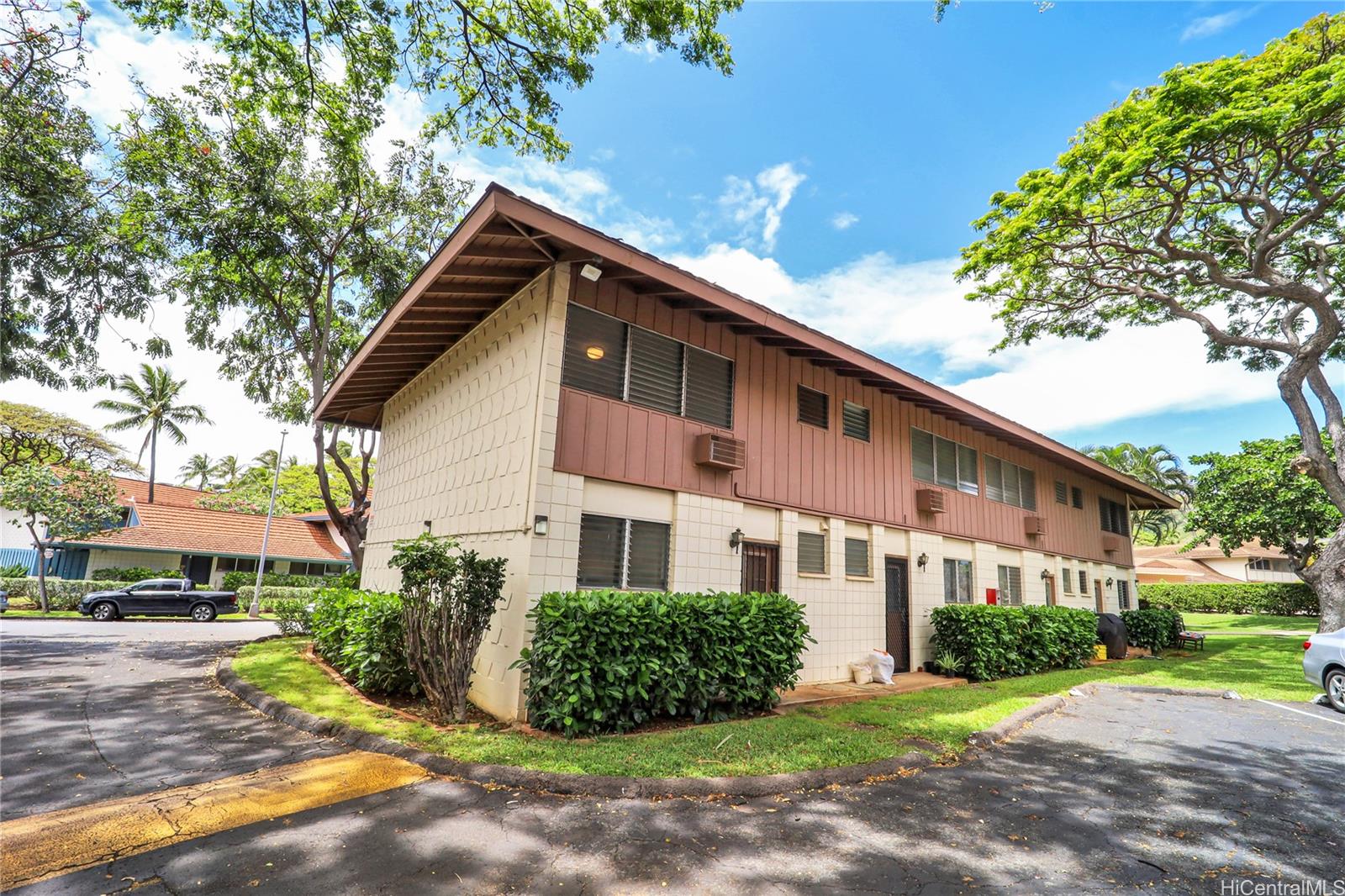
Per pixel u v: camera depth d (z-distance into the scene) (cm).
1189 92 1037
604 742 550
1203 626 2561
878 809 432
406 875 322
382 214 1673
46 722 626
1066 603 1603
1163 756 580
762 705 725
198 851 345
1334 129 1092
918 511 1166
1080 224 1330
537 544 654
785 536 919
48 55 1055
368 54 741
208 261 1492
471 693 727
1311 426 1442
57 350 1433
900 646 1090
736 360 900
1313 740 651
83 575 2462
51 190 1238
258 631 1670
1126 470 3991
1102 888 325
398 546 671
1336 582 1418
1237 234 1476
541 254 695
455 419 928
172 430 3753
